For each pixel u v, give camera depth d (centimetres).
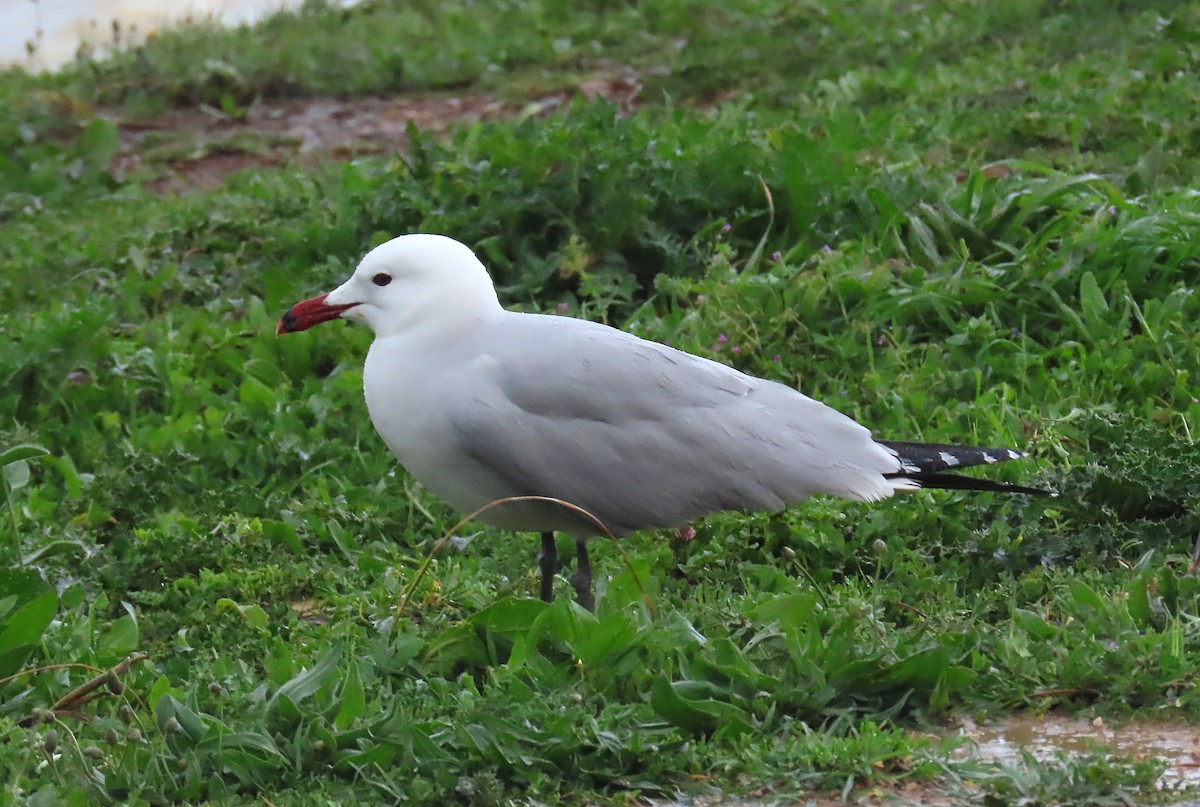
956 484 923
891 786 718
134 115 2239
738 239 1416
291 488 1173
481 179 1466
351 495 1145
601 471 889
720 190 1432
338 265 1473
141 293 1545
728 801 717
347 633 891
